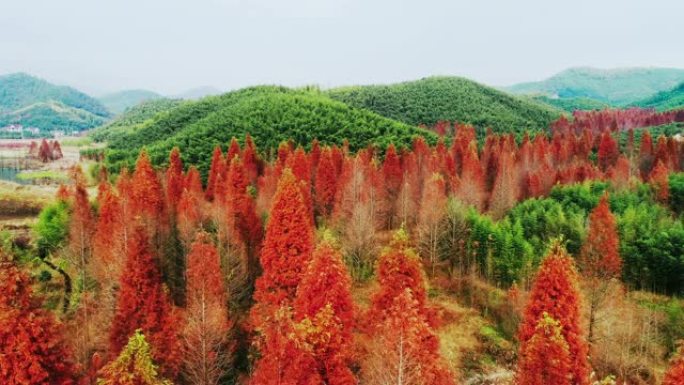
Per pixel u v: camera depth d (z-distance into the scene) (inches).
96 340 1263.5
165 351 1092.5
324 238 1014.4
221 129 4549.7
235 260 1609.3
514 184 2856.8
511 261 1870.1
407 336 786.2
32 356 751.7
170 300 1555.1
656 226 2003.0
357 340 1177.4
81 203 1846.7
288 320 885.2
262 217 2081.7
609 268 1487.5
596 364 1433.3
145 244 1117.7
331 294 975.0
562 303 985.5
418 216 2388.0
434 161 3053.6
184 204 1956.2
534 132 6254.9
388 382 799.1
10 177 5492.1
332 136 4382.4
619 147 4562.0
